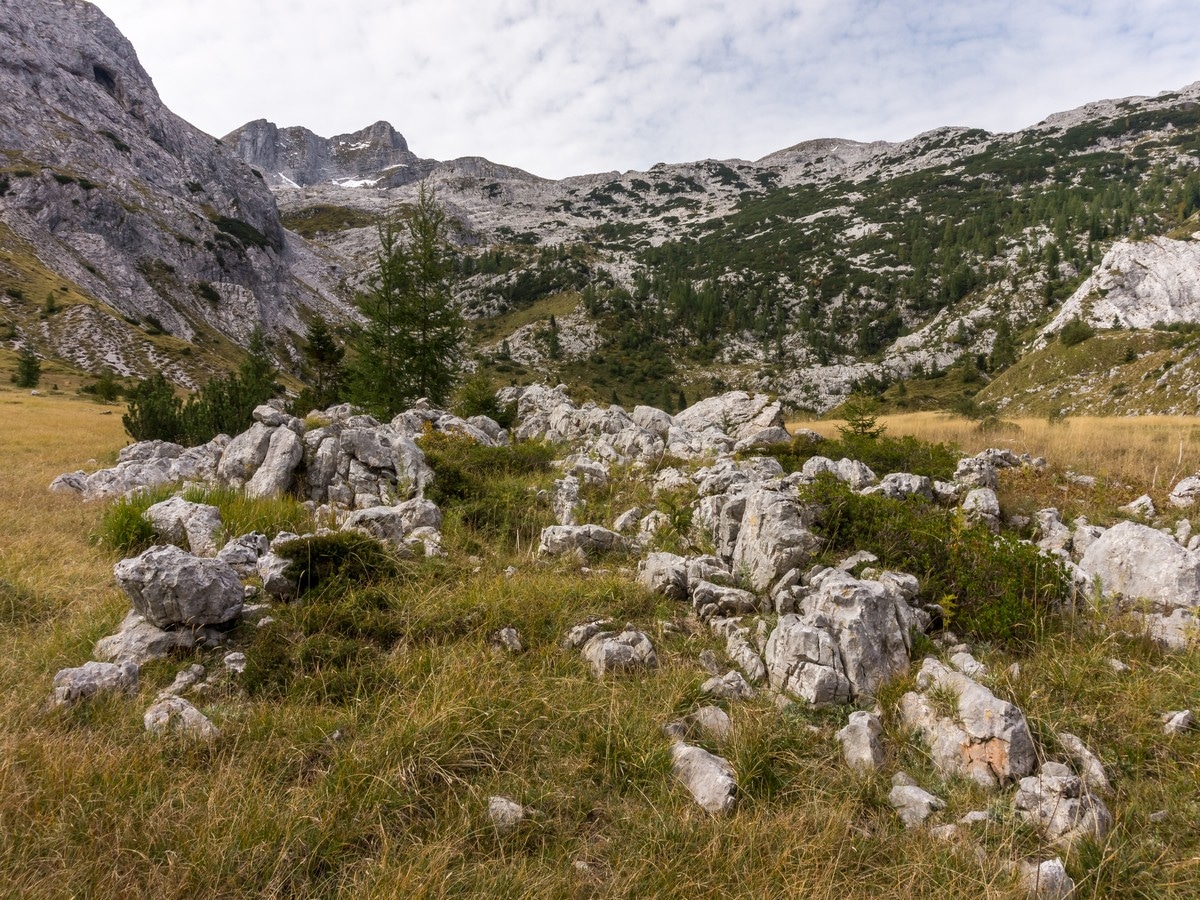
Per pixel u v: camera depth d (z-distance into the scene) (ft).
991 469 42.52
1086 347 306.14
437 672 18.98
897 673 19.13
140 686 18.40
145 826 12.85
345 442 43.65
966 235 640.99
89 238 448.24
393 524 30.07
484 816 13.79
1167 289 328.70
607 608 24.02
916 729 16.74
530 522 36.94
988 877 12.21
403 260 91.15
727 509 30.30
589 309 642.63
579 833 13.79
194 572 20.42
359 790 14.30
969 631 22.24
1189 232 371.56
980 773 14.99
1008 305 504.02
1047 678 18.94
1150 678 18.57
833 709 17.97
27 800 13.03
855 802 14.33
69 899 11.10
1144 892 12.10
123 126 633.20
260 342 139.95
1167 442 63.72
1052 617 22.75
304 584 24.25
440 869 12.01
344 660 19.72
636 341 587.27
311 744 15.83
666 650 21.52
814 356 542.16
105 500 45.55
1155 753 15.89
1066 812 13.51
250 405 93.15
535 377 522.88
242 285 568.41
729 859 12.60
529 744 16.42
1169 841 13.14
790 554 24.99
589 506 40.98
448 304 94.89
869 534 26.89
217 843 12.50
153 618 20.42
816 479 30.25
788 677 19.02
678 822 13.70
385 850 12.34
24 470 63.93
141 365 314.76
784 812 14.11
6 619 22.84
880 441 55.77
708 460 51.90
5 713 16.25
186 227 558.97
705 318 603.26
